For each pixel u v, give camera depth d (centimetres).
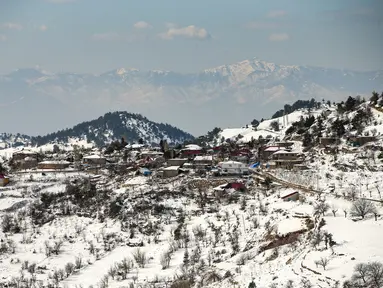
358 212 15212
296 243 14725
